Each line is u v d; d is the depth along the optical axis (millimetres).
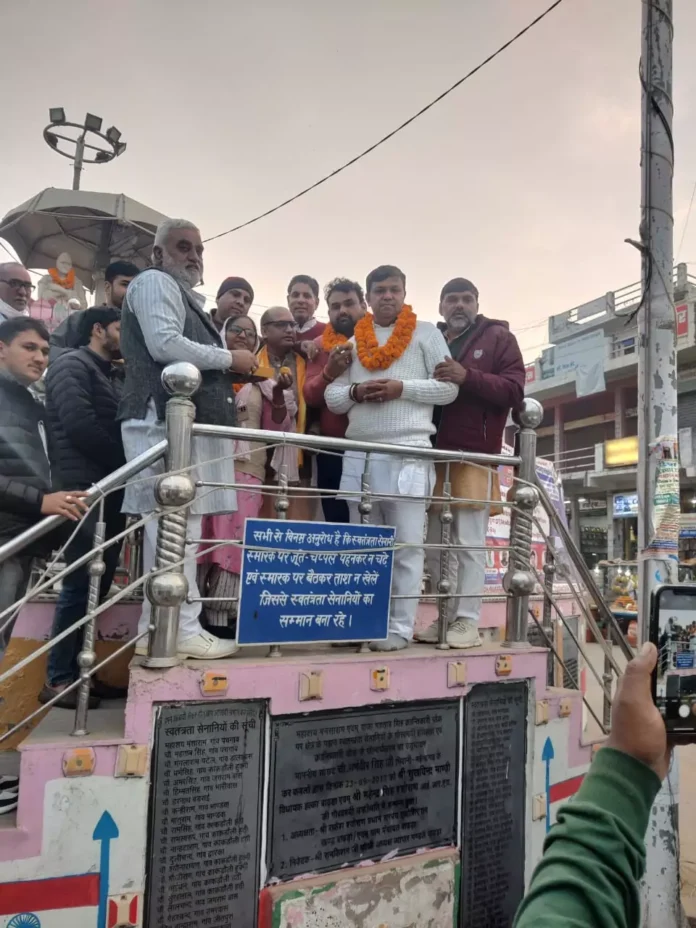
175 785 2152
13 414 2770
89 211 5184
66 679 2730
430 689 2650
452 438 3170
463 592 3094
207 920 2164
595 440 24547
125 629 2975
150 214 5324
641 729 901
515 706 2912
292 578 2420
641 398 3346
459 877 2650
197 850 2168
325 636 2492
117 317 3148
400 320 3064
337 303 3617
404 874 2496
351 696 2465
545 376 24375
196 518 2520
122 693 2857
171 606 2191
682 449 17953
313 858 2359
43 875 1965
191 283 2797
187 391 2295
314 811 2375
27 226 5695
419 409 2979
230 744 2250
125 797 2066
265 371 2844
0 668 2855
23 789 1961
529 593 3016
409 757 2600
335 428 3305
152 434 2525
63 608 2775
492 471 3066
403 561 2857
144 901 2074
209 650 2402
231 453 2652
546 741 2965
